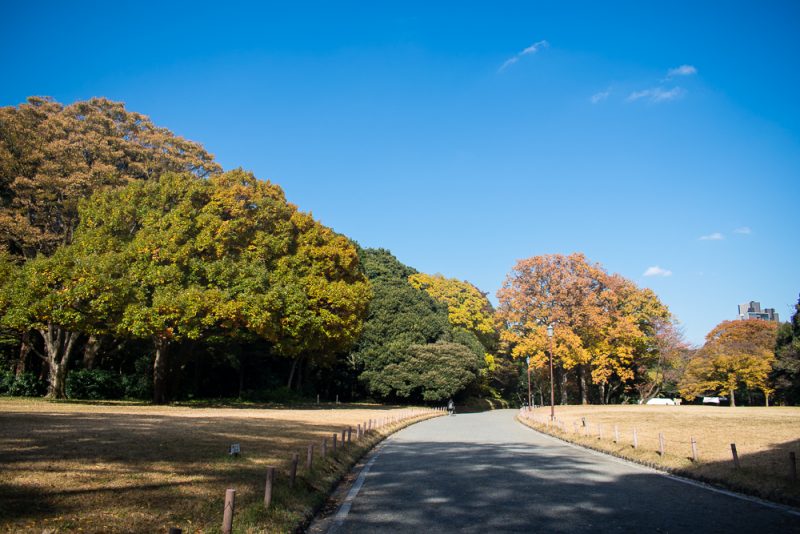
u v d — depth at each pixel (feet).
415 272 279.90
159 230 111.75
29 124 121.29
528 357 215.72
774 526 28.27
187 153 150.71
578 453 66.28
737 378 203.51
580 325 195.21
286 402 157.07
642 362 213.25
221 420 80.02
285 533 26.04
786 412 129.39
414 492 38.75
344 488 41.29
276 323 116.06
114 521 23.99
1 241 115.55
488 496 37.01
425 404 204.44
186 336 114.21
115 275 103.30
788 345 186.70
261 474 37.17
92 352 130.41
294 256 130.41
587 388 251.60
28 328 99.19
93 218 112.68
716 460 50.31
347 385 201.98
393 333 196.24
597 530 27.40
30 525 22.30
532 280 204.64
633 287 210.38
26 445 43.16
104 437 50.29
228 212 122.31
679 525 28.48
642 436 75.41
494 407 265.54
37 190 114.73
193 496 29.53
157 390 120.37
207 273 109.91
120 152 131.54
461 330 239.71
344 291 129.39
